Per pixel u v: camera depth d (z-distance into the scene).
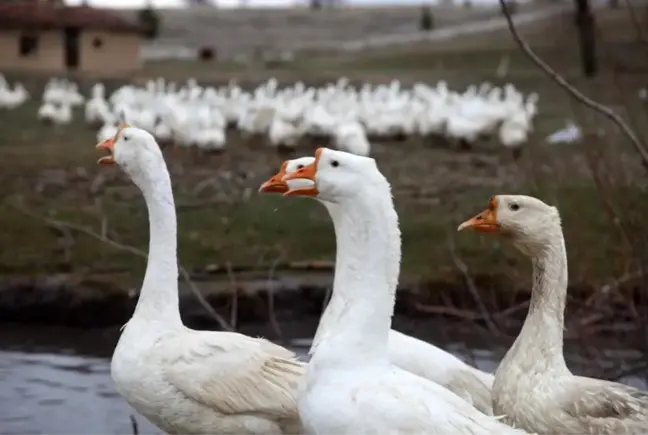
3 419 8.19
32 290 11.52
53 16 39.38
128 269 12.30
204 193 15.74
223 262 12.42
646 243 9.88
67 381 9.31
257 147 20.36
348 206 5.01
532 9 56.12
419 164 18.77
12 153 19.45
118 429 8.02
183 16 69.06
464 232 13.69
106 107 23.75
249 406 5.96
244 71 40.12
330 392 4.81
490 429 4.62
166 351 6.10
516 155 19.03
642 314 9.30
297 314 11.49
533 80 32.16
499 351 10.05
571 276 11.21
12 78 33.78
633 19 9.35
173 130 19.27
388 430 4.60
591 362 8.94
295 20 68.12
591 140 13.57
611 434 5.43
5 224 13.98
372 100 25.38
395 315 11.41
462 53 43.06
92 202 15.35
